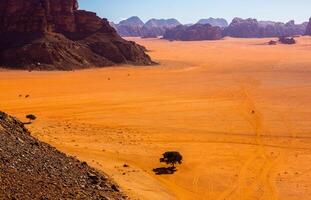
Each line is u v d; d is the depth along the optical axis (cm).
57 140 5103
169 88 9975
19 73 11206
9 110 7062
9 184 2383
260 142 5634
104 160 4397
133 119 6756
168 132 5991
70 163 3312
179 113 7294
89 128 6028
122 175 3894
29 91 8981
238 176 4253
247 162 4738
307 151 5284
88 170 3369
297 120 6925
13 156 2795
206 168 4459
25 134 3566
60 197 2497
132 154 4775
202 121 6731
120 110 7438
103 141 5291
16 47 12444
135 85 10300
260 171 4441
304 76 12144
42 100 8088
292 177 4278
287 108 7862
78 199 2570
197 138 5719
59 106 7594
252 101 8488
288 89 9956
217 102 8344
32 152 3092
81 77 11219
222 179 4141
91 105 7794
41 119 6475
